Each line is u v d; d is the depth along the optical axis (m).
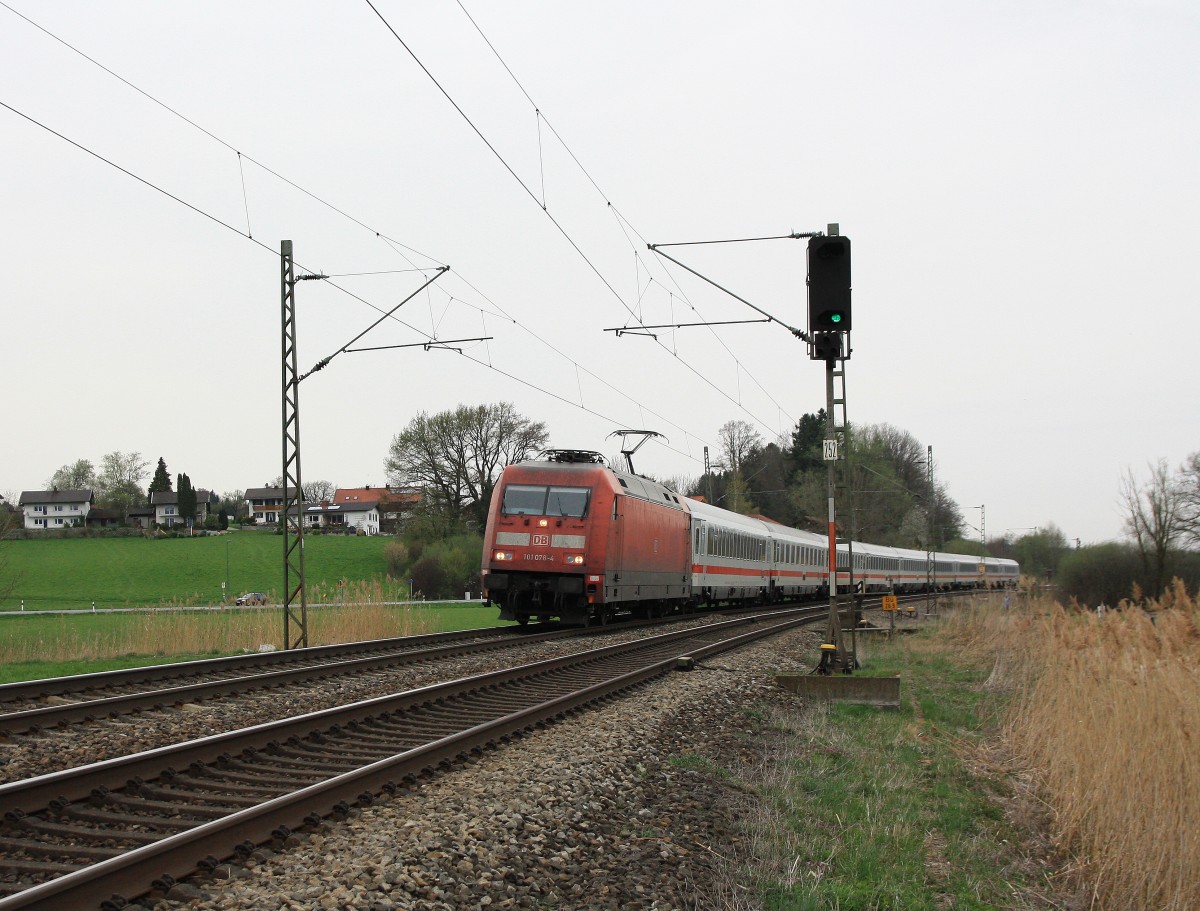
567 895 6.54
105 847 6.48
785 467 95.00
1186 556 43.06
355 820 7.30
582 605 25.50
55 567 75.88
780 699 15.98
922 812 9.93
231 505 154.75
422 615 27.50
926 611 48.22
